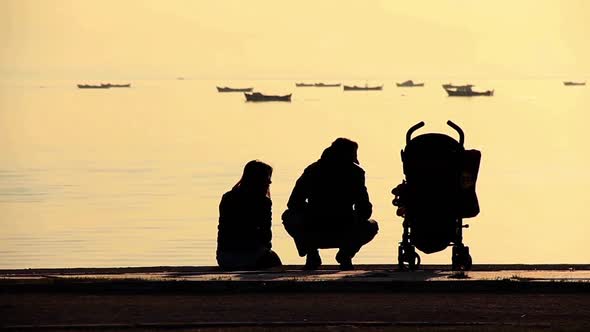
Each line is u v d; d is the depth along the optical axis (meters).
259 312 22.67
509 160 133.25
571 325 21.17
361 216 31.12
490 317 22.11
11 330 20.91
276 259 31.62
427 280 25.28
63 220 74.81
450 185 29.70
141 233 67.31
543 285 24.95
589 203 86.62
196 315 22.33
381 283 25.25
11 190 98.69
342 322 21.59
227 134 193.12
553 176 112.19
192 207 83.31
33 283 25.25
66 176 113.44
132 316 22.23
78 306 23.28
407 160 29.91
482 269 30.36
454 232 30.02
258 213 31.28
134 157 140.75
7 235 66.62
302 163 129.25
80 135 191.88
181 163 130.50
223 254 31.34
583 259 56.31
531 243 63.41
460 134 29.94
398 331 20.62
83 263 53.72
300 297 24.44
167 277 26.47
